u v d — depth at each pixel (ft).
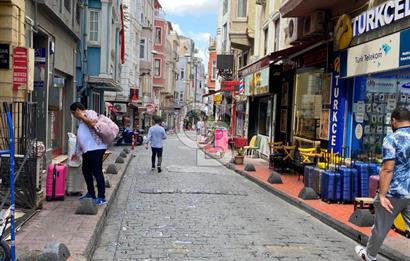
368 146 38.40
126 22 130.11
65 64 55.98
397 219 23.91
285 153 53.78
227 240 23.81
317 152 43.91
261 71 67.67
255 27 85.25
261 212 31.76
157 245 22.56
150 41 168.66
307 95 52.65
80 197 30.12
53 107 47.34
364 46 36.70
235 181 47.98
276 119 65.51
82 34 69.36
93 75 74.02
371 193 27.61
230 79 111.24
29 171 25.12
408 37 30.30
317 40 47.78
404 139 17.63
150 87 170.09
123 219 28.22
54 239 20.53
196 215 29.78
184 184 43.91
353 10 40.27
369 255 18.84
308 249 22.70
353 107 40.93
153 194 37.73
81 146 28.35
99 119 28.45
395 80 35.06
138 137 110.01
